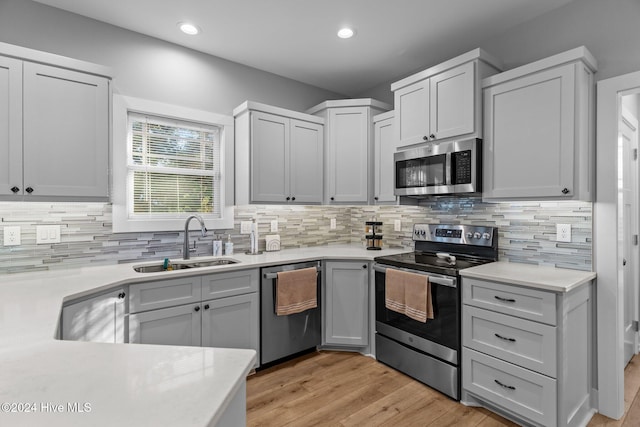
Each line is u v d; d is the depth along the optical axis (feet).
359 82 11.74
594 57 6.97
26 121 6.22
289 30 8.47
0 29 6.95
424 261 8.32
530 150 6.91
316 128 10.59
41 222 7.26
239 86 10.22
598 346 6.87
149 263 8.35
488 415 6.71
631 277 8.87
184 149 9.34
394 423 6.45
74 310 5.49
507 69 8.41
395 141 9.37
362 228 12.44
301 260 9.01
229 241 9.77
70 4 7.39
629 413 6.83
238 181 9.82
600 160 6.78
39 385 2.43
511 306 6.31
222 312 7.86
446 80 8.16
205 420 2.01
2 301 4.91
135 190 8.64
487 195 7.61
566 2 7.33
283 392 7.52
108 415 2.05
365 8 7.57
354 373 8.38
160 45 8.85
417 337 7.93
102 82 7.01
